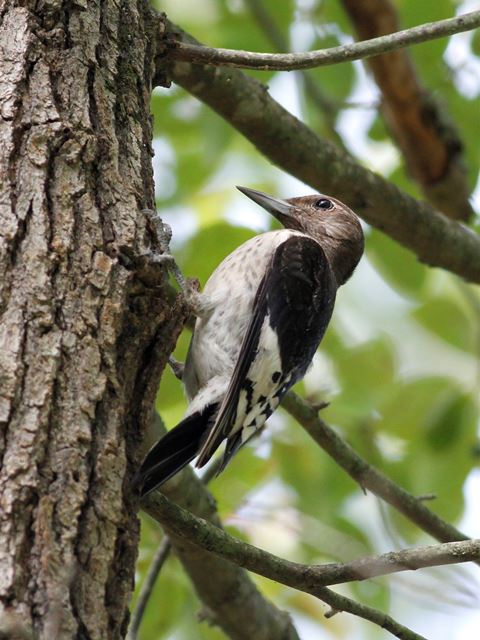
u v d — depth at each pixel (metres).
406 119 13.00
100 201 6.63
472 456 12.38
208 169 13.44
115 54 7.28
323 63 8.31
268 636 10.73
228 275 9.59
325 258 10.45
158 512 6.93
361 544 11.95
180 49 8.22
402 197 11.91
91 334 6.16
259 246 9.80
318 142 11.37
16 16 7.02
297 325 9.66
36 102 6.75
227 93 10.62
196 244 11.45
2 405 5.73
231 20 13.23
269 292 9.52
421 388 12.59
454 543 7.09
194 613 11.53
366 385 12.50
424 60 13.02
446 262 12.42
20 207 6.36
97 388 6.04
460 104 13.23
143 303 6.54
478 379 12.79
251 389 9.11
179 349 11.34
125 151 6.96
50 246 6.28
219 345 9.12
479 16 8.39
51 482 5.66
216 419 8.30
